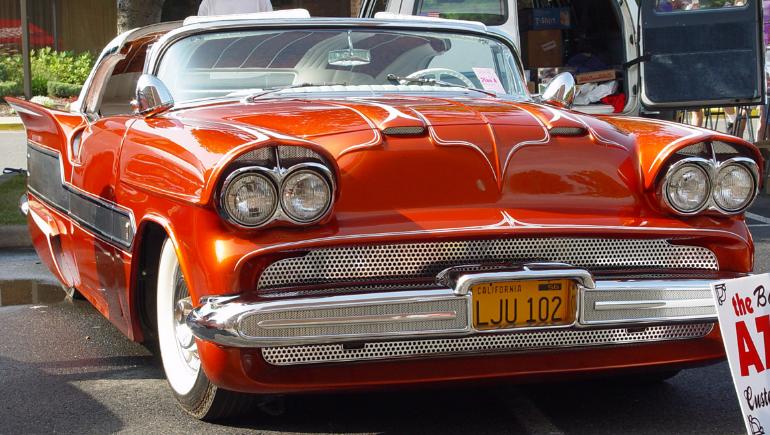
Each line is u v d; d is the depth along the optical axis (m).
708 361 3.44
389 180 3.20
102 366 4.26
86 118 4.76
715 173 3.37
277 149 3.01
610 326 3.20
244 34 4.35
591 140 3.46
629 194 3.39
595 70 8.98
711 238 3.39
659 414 3.58
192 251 3.12
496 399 3.75
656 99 8.24
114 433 3.40
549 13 9.23
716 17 8.19
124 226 3.74
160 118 3.83
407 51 4.48
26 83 11.52
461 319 3.07
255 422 3.49
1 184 9.75
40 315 5.28
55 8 19.19
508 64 4.71
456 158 3.27
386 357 3.11
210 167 3.03
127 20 11.31
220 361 3.07
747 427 2.90
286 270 3.07
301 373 3.09
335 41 4.42
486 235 3.13
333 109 3.58
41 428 3.46
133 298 3.77
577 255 3.29
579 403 3.71
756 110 13.38
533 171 3.33
